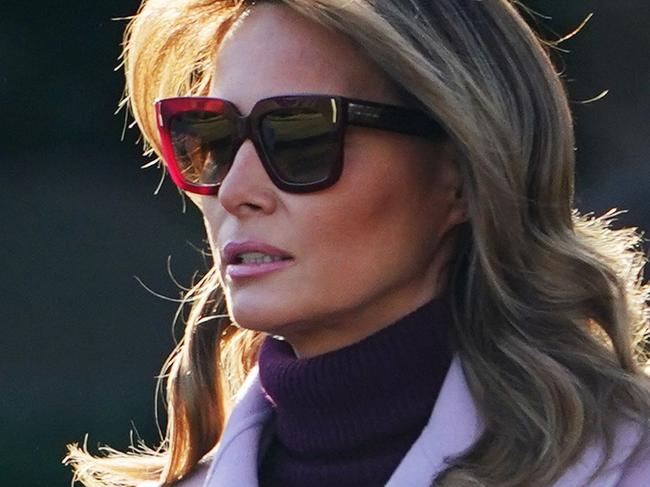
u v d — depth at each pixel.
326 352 6.81
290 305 6.56
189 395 7.78
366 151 6.55
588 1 34.34
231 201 6.60
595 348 6.67
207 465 7.76
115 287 37.66
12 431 30.98
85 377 34.59
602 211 31.27
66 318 36.88
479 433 6.51
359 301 6.63
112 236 38.81
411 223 6.69
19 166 40.62
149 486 7.81
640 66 34.38
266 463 7.22
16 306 37.28
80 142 41.00
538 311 6.67
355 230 6.56
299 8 6.46
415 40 6.41
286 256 6.59
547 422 6.38
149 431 30.78
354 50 6.59
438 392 6.77
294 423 6.92
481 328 6.76
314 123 6.52
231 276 6.66
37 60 39.94
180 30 7.63
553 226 6.77
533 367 6.51
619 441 6.41
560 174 6.77
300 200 6.52
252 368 7.86
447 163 6.75
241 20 6.92
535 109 6.71
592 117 34.25
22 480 27.94
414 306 6.82
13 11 39.28
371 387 6.73
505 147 6.50
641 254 7.22
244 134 6.61
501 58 6.64
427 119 6.61
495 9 6.67
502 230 6.55
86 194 39.88
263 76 6.68
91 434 30.77
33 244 38.75
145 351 35.81
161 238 38.62
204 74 7.62
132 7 39.28
